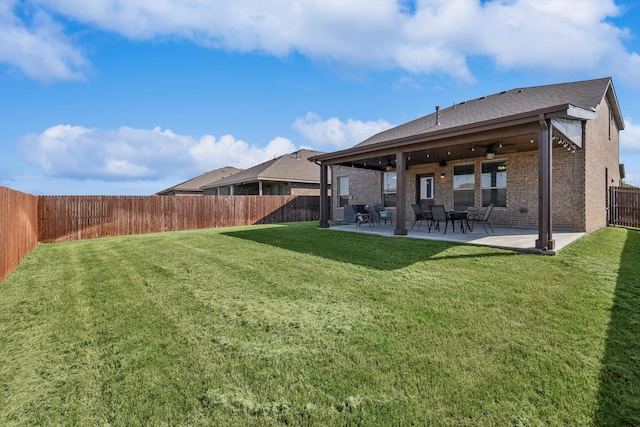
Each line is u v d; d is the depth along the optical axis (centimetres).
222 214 1552
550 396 215
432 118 1389
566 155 960
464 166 1219
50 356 276
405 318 334
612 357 258
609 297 381
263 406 211
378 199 1520
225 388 230
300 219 1848
